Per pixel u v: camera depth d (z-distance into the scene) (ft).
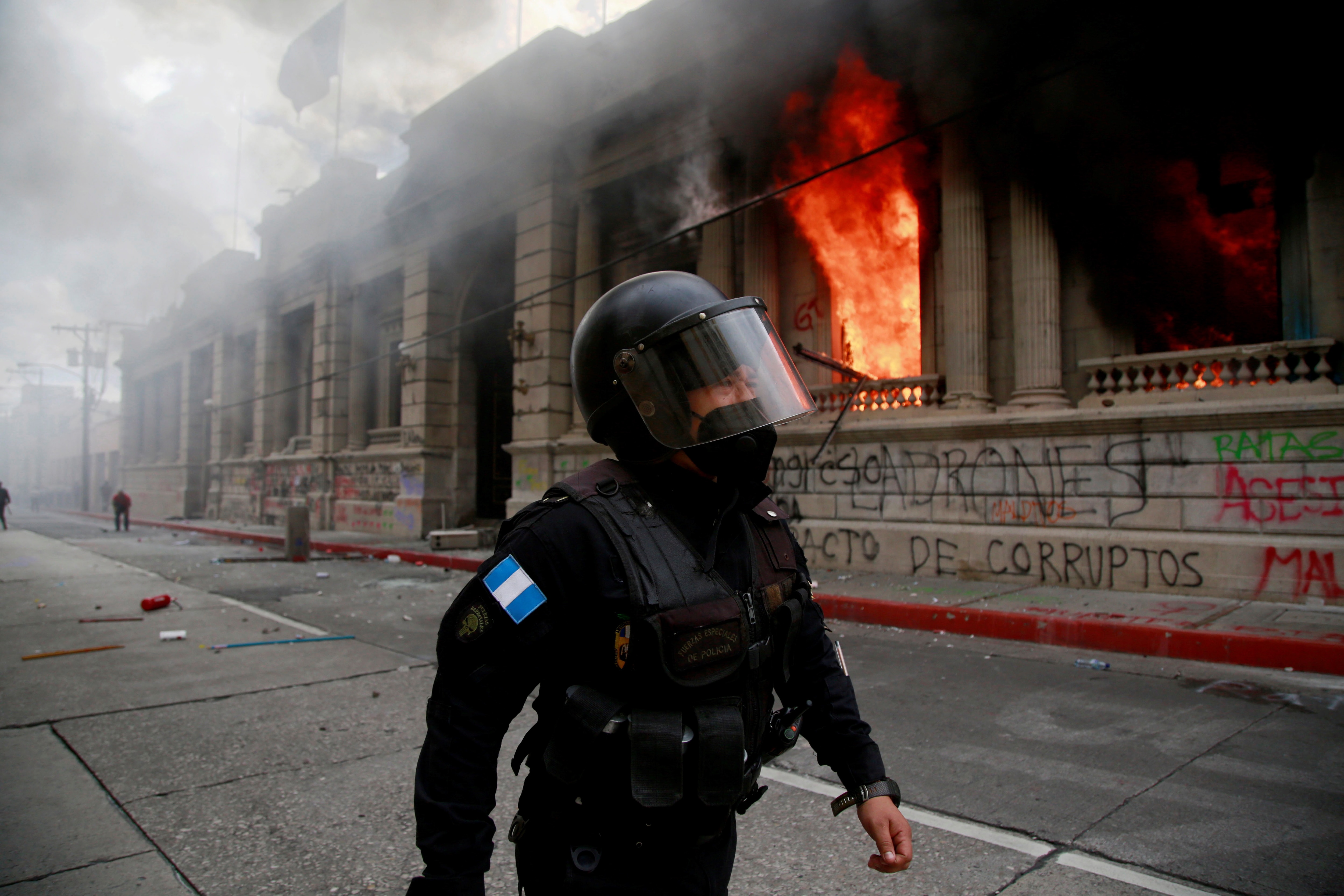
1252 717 14.84
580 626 4.06
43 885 9.05
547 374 50.67
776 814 11.00
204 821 10.84
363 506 71.10
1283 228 26.78
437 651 4.08
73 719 15.67
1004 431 30.35
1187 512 26.21
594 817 3.99
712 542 4.24
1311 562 23.58
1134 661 19.67
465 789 3.74
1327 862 9.09
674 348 4.35
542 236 51.85
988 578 30.40
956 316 33.01
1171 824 10.19
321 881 9.16
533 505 4.32
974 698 16.46
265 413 89.81
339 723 15.38
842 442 35.37
